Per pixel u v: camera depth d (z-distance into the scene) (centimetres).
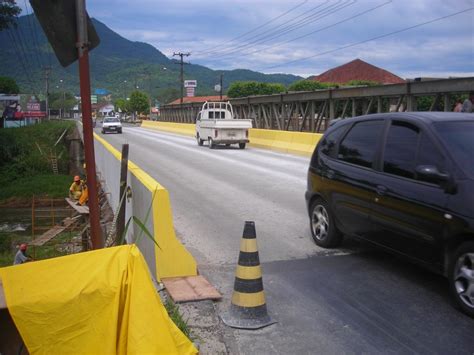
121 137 4128
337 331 479
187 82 12081
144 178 721
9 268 332
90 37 469
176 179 1527
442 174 519
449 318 500
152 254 620
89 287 324
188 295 540
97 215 481
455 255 502
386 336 467
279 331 480
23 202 3050
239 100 4375
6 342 342
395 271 637
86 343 321
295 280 612
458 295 504
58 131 4716
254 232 505
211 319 493
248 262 499
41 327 318
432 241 525
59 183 3459
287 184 1412
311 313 519
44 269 332
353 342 457
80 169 3925
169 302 529
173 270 598
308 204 774
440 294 561
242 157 2222
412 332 473
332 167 702
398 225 570
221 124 2688
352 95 2775
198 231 876
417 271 636
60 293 322
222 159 2138
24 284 325
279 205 1105
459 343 451
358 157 662
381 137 634
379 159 622
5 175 3772
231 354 436
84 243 1568
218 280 618
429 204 525
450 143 545
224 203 1134
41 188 3297
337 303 543
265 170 1736
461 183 504
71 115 13175
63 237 1822
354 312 520
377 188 602
